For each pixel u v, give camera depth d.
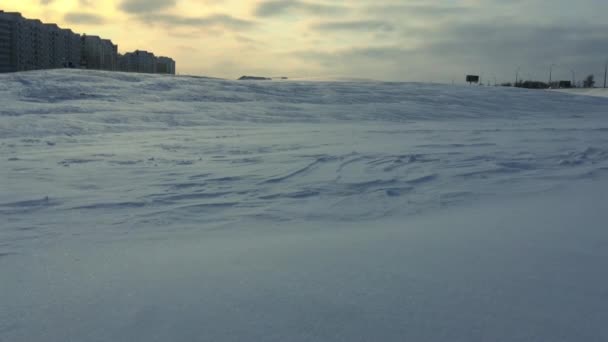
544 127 16.23
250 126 17.81
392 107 27.80
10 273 2.39
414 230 3.26
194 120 19.30
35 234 3.43
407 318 1.65
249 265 2.38
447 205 4.37
